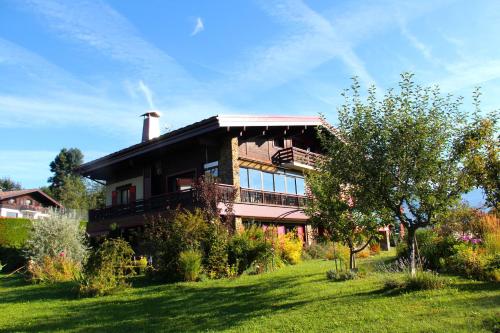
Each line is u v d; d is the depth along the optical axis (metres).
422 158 8.87
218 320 8.58
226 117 19.69
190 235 14.68
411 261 9.58
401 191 9.00
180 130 20.62
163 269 14.23
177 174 23.23
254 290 11.45
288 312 8.56
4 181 89.88
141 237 16.55
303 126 23.77
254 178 22.58
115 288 12.53
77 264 17.22
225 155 21.09
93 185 74.69
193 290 12.12
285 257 18.11
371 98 9.43
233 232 16.20
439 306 7.68
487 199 8.72
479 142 8.49
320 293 10.06
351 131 9.54
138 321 9.05
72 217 19.61
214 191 16.48
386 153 9.02
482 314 6.92
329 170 10.21
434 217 9.47
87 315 9.88
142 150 22.72
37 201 53.84
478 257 10.50
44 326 9.07
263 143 23.81
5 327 9.09
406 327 6.77
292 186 25.47
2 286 15.73
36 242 17.75
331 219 12.54
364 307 8.20
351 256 13.06
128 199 26.27
